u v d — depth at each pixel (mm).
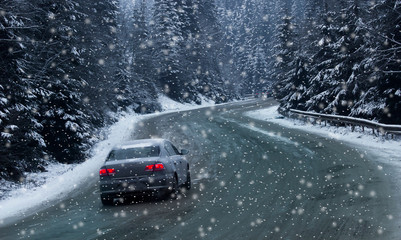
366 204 8102
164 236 6727
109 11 47844
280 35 47375
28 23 19312
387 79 22922
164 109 63031
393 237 5941
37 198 12242
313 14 48500
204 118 45562
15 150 16188
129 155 10156
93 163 19328
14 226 8531
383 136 19672
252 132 29031
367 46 25750
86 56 29359
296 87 39000
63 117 20516
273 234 6477
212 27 86312
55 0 22969
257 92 100000
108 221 8188
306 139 22531
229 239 6348
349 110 28906
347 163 13945
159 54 65000
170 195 10461
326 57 33406
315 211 7836
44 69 20250
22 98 17531
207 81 82500
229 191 10695
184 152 12031
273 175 12688
